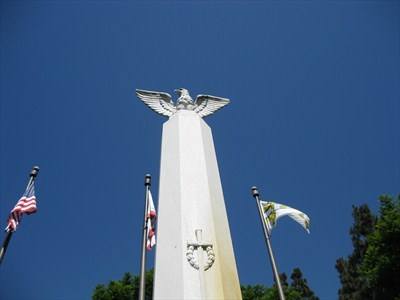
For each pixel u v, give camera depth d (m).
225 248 11.66
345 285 35.09
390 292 25.39
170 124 15.70
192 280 10.50
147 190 14.31
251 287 35.56
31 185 13.56
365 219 37.34
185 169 13.54
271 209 14.41
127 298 30.56
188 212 12.18
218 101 17.41
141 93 17.05
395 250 25.33
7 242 12.00
